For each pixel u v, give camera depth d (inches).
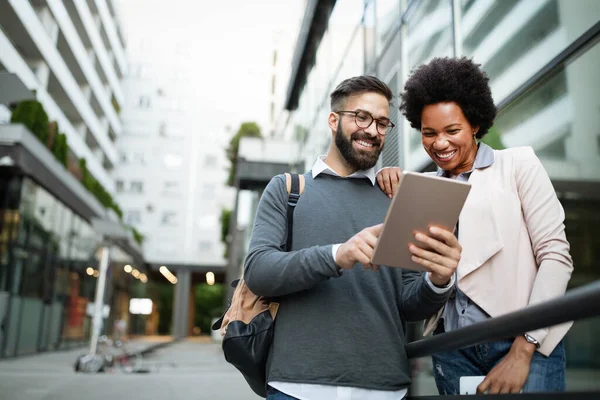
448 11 166.6
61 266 636.1
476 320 61.2
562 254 55.2
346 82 63.9
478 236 61.9
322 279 51.6
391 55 208.1
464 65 65.4
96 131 1085.8
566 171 120.5
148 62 1609.3
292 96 445.7
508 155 63.9
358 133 61.6
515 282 59.1
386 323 57.1
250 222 645.9
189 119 1588.3
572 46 113.8
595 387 112.7
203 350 822.5
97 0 1053.2
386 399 54.2
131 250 1122.7
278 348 55.6
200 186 1551.4
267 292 54.3
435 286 55.4
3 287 470.0
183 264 1392.7
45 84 737.0
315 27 350.6
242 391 254.4
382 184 65.2
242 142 545.0
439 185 45.2
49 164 539.2
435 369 69.8
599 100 108.6
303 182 62.5
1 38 543.2
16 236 482.3
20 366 399.2
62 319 648.4
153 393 242.1
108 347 402.3
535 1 127.7
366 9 243.1
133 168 1533.0
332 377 52.7
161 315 1696.6
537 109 128.8
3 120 518.9
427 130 66.0
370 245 48.3
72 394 234.8
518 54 134.0
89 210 741.3
